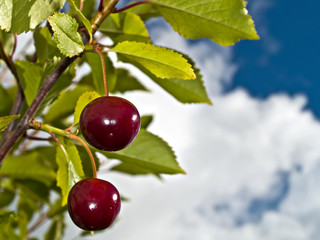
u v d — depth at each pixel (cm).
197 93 38
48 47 34
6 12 31
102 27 37
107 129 30
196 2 34
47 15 31
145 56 32
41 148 44
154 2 34
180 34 35
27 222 49
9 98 41
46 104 35
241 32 34
